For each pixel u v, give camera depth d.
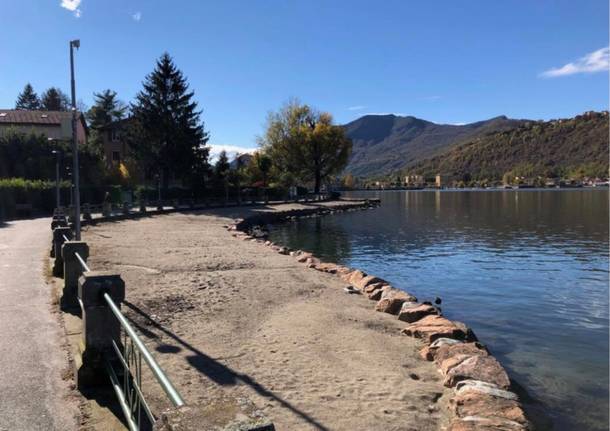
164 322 9.35
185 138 59.69
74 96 19.77
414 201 98.00
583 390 7.93
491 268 20.98
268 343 8.38
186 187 64.62
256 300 11.54
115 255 17.75
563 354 9.85
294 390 6.49
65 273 9.07
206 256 18.58
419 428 5.64
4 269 13.30
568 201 85.81
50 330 7.87
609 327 11.94
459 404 6.00
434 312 10.32
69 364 6.43
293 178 84.38
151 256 17.95
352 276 15.20
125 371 4.93
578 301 14.75
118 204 43.72
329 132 80.62
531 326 12.00
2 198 34.19
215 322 9.51
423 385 6.88
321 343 8.51
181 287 12.60
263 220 46.16
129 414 4.54
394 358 7.93
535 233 35.81
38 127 63.19
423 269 20.80
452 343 8.22
